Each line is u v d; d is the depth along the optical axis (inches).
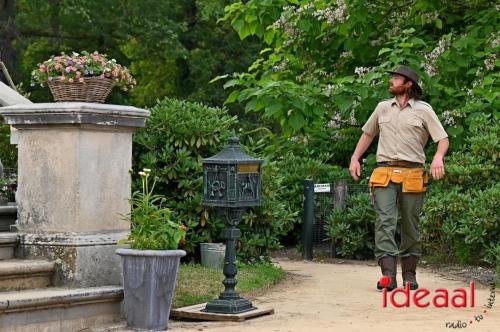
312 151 727.1
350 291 426.3
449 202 562.3
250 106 628.7
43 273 333.7
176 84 1633.9
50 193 342.0
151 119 488.7
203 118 498.6
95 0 1469.0
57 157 340.5
